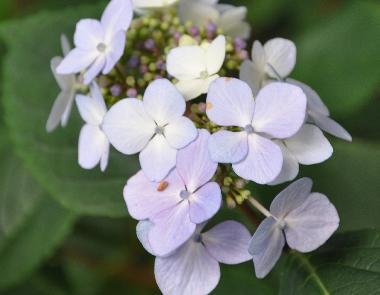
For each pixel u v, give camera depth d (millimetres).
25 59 521
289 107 396
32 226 531
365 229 428
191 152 396
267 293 483
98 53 427
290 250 433
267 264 402
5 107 516
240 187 405
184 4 457
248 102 399
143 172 406
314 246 407
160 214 395
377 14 524
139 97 432
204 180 392
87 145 432
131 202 401
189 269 401
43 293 553
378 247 422
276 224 398
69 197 492
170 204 395
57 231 524
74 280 571
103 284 568
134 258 554
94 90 419
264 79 436
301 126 405
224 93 400
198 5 457
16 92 518
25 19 526
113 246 558
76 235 558
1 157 544
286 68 440
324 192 490
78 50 433
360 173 490
